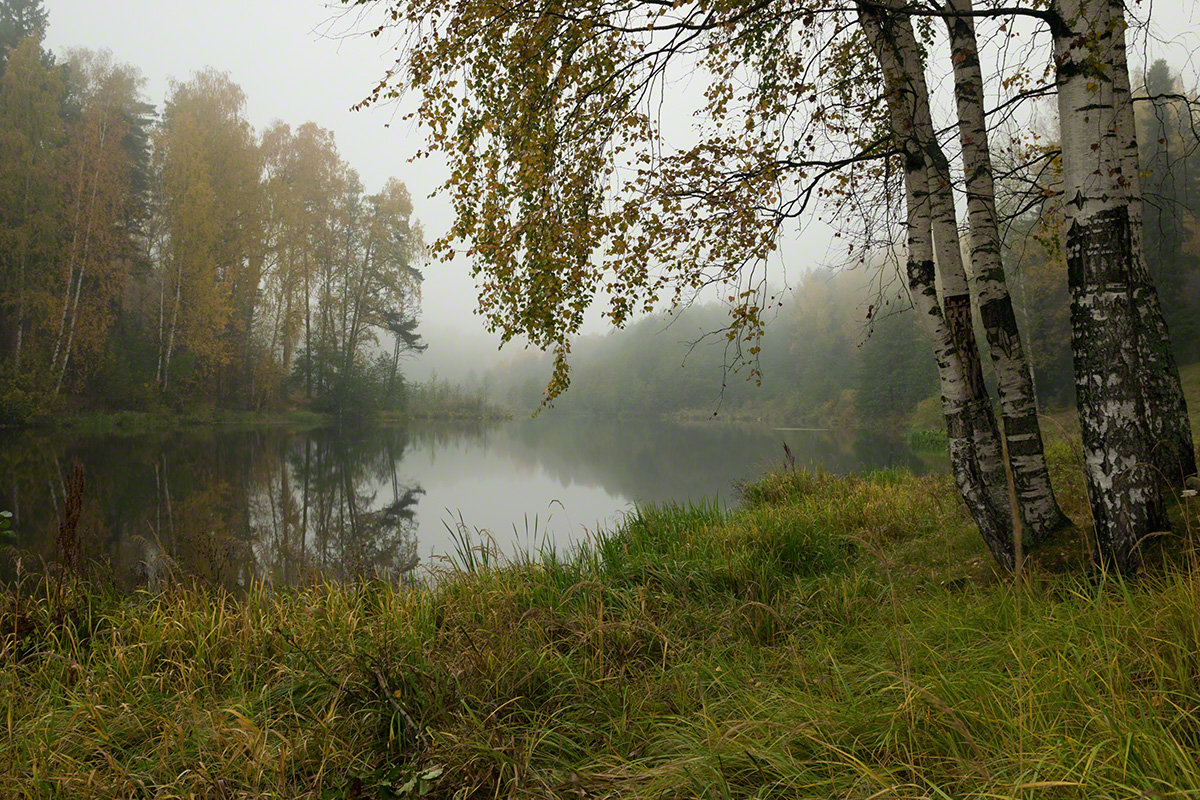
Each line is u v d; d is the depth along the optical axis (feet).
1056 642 6.91
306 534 28.89
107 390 87.45
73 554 14.10
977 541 14.57
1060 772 4.85
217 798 6.43
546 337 14.02
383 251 128.57
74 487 13.75
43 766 7.06
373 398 136.87
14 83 80.89
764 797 5.73
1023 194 18.01
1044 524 12.12
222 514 32.91
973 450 12.72
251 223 107.65
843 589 11.68
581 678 8.76
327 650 9.89
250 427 98.99
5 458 50.44
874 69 14.53
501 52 13.29
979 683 6.45
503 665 8.80
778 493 27.86
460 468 60.29
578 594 12.94
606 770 6.72
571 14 12.46
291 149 121.49
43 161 80.28
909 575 13.46
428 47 12.91
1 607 12.09
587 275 13.66
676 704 8.00
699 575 13.84
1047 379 85.10
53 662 10.40
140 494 37.68
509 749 6.82
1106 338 9.80
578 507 37.78
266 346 120.06
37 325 81.61
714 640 10.31
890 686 6.39
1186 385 61.05
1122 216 9.75
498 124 13.50
